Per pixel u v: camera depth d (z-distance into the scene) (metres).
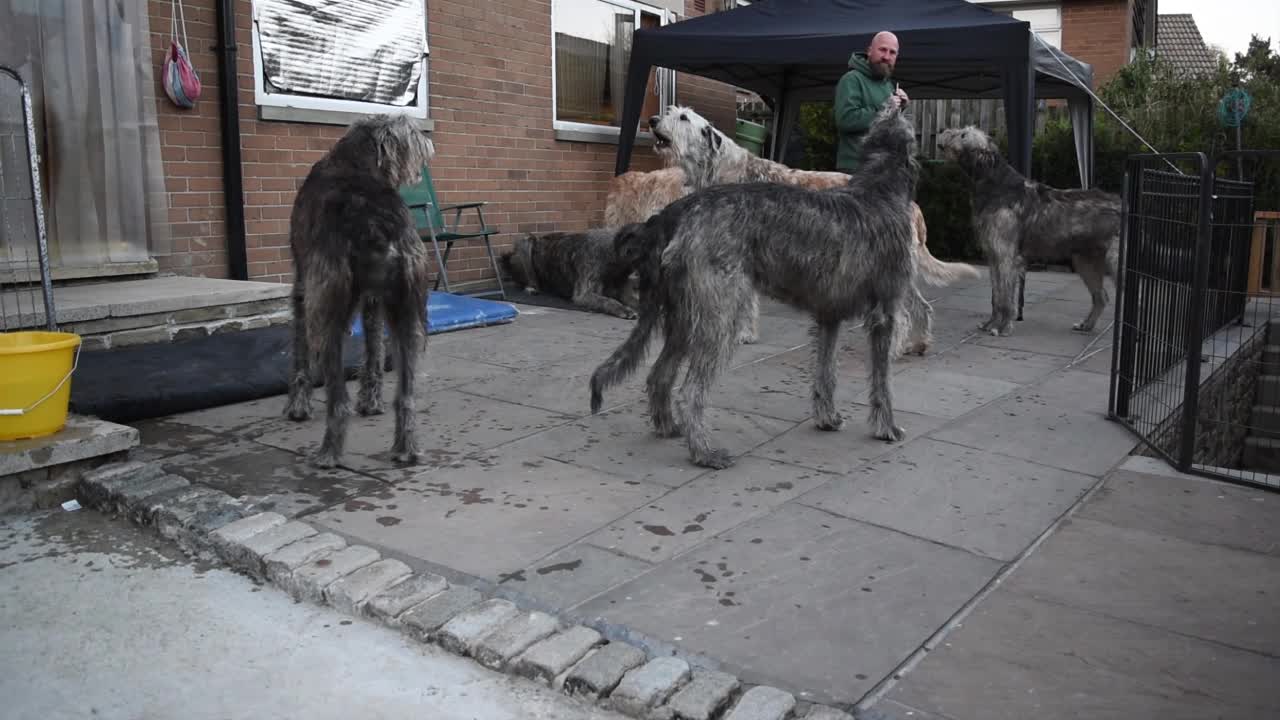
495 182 8.23
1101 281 7.04
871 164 4.09
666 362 4.00
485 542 2.98
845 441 4.16
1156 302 4.59
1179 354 4.81
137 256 5.62
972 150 6.81
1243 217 6.61
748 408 4.69
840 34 7.82
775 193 3.73
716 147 6.18
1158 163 8.98
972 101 13.83
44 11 5.09
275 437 4.05
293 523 3.01
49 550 2.95
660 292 3.81
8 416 3.23
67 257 5.30
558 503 3.33
